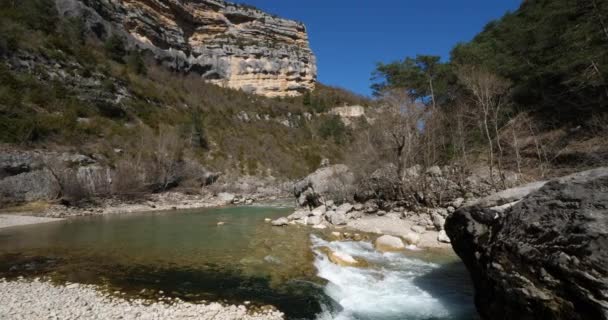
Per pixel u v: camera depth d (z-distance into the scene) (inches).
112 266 490.9
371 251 593.6
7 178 1122.7
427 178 976.3
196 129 2391.7
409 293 402.0
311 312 340.8
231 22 4500.5
